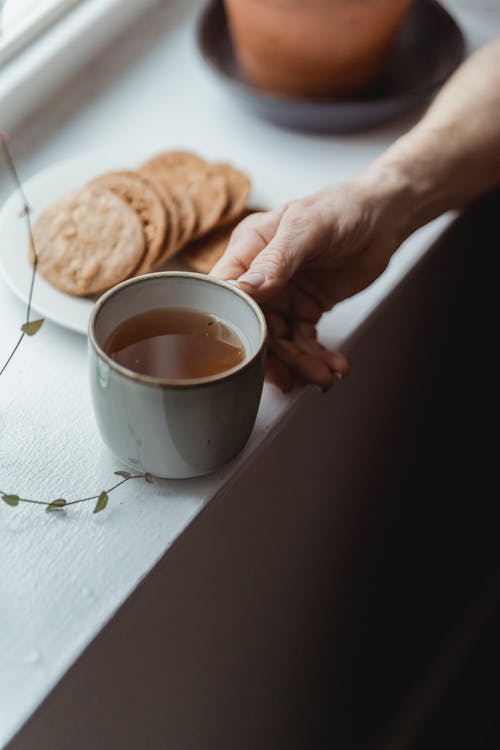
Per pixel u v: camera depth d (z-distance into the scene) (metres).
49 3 0.95
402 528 1.16
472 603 1.31
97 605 0.61
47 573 0.62
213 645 0.78
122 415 0.61
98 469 0.67
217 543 0.72
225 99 0.97
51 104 0.93
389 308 0.87
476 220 0.98
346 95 0.94
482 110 0.85
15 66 0.91
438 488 1.22
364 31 0.88
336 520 0.97
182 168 0.85
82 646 0.59
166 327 0.65
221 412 0.61
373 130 0.96
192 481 0.67
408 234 0.81
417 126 0.86
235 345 0.65
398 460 1.07
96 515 0.64
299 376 0.73
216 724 0.84
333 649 1.07
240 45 0.93
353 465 0.96
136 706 0.69
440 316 1.01
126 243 0.77
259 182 0.87
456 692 1.24
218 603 0.76
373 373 0.91
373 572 1.11
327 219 0.73
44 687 0.57
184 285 0.65
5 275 0.75
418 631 1.29
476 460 1.29
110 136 0.92
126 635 0.64
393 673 1.26
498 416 1.29
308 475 0.85
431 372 1.06
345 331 0.78
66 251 0.77
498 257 1.10
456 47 0.97
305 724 1.06
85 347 0.74
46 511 0.64
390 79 0.98
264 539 0.81
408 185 0.81
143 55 1.01
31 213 0.80
